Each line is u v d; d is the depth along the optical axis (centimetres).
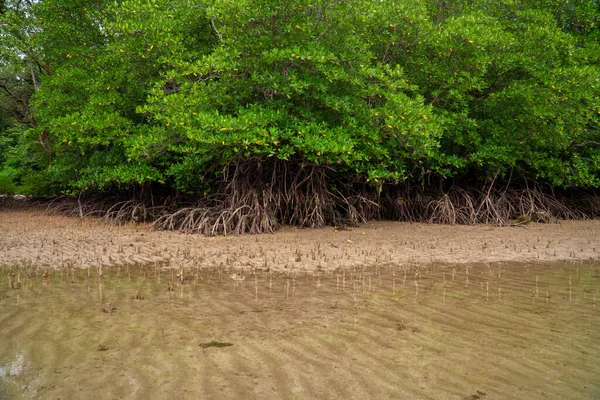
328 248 881
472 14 1284
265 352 355
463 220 1363
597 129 1430
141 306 478
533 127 1272
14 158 2416
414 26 1167
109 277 619
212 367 327
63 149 1462
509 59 1217
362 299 512
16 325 414
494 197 1443
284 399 280
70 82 1319
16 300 497
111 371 318
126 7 1162
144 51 1120
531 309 476
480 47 1162
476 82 1180
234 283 589
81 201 1543
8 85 1945
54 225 1246
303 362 337
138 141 1042
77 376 310
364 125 1045
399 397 285
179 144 1081
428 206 1391
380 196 1419
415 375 316
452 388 297
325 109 1095
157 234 1080
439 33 1171
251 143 979
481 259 783
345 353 355
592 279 624
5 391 287
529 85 1239
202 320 432
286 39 1009
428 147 1088
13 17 1485
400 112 1011
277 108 1036
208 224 1083
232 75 1036
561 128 1231
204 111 993
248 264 718
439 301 505
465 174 1491
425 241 986
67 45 1410
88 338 382
